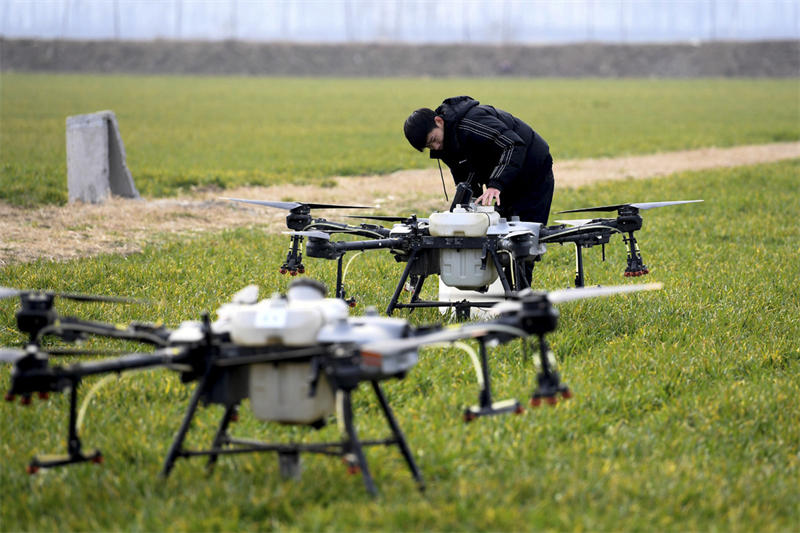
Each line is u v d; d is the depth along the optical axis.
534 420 20.92
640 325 30.23
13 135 111.12
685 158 103.56
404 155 100.62
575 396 22.72
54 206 55.50
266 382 16.19
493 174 27.91
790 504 17.55
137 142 109.94
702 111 190.38
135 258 41.34
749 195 67.56
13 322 29.08
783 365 27.23
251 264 39.62
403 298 33.28
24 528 16.27
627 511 16.53
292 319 15.62
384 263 40.38
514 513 15.86
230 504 16.50
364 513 15.74
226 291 34.09
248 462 18.28
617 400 22.73
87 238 45.91
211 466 17.95
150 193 63.56
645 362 25.89
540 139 30.83
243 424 20.83
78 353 17.38
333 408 16.92
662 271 39.38
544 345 16.20
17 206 54.22
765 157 105.06
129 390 22.86
